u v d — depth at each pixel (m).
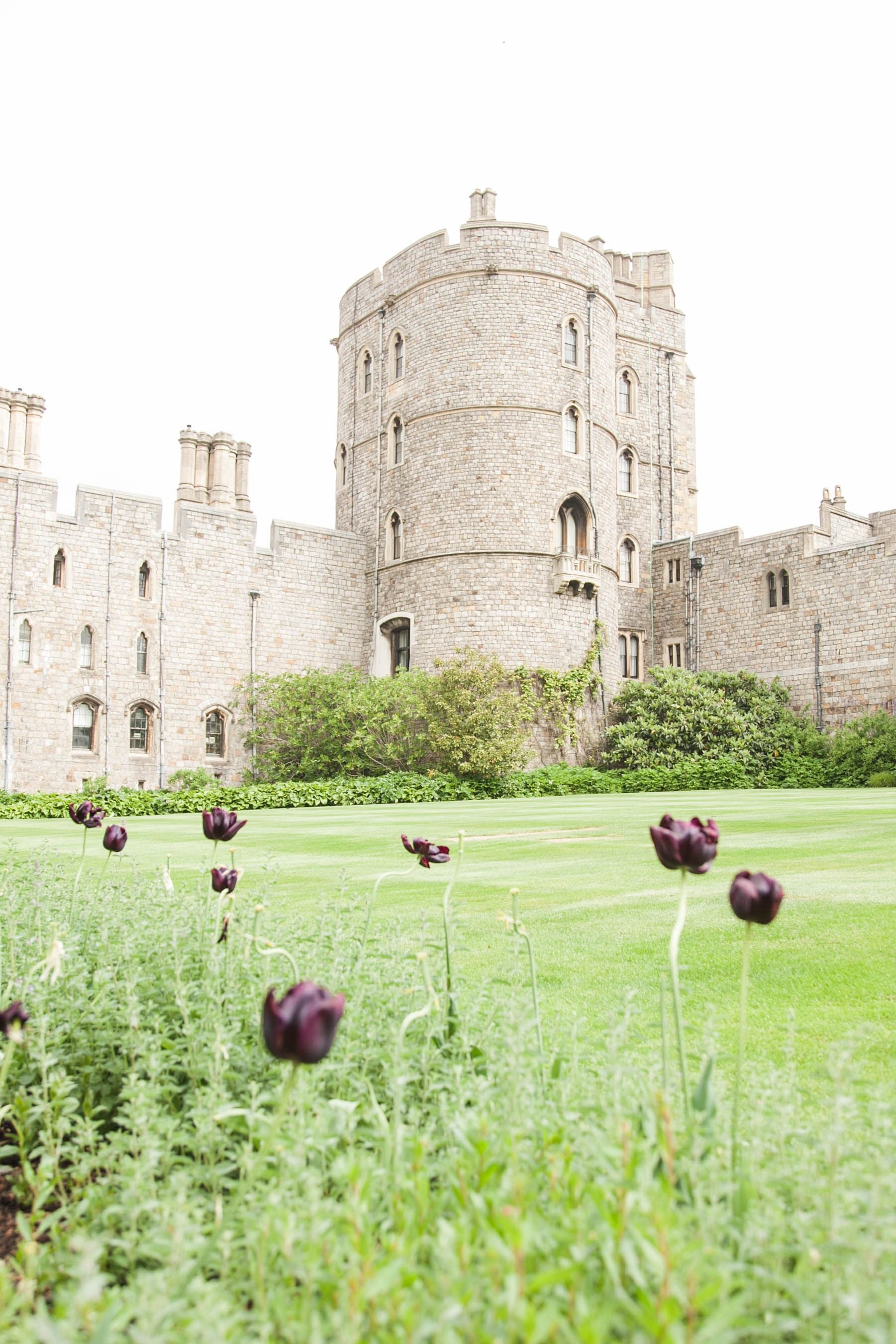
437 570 33.84
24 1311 2.04
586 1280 1.92
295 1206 2.27
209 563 33.19
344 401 39.62
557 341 34.44
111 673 30.64
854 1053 4.34
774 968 5.81
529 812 20.05
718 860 10.40
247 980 3.92
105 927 4.62
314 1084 3.00
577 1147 2.60
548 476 33.81
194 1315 1.87
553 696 32.88
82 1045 3.66
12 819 22.39
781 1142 2.63
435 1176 2.61
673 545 41.22
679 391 44.75
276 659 34.38
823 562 35.47
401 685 31.89
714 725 34.75
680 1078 3.51
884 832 13.09
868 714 33.66
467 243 34.22
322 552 35.88
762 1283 2.12
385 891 8.74
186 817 22.06
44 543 29.70
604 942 6.57
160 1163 2.85
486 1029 3.69
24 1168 3.03
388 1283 1.76
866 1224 2.12
